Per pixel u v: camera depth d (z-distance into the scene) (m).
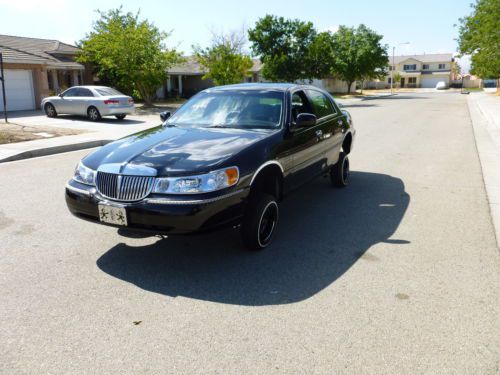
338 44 47.53
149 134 4.92
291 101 5.41
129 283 3.85
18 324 3.19
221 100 5.57
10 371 2.67
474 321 3.23
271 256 4.43
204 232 3.89
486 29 27.83
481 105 28.36
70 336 3.04
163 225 3.82
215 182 3.89
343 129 6.95
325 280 3.91
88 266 4.19
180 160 4.02
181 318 3.28
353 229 5.24
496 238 4.93
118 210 3.92
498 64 30.59
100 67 31.81
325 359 2.79
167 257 4.40
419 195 6.75
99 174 4.10
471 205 6.21
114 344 2.95
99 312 3.36
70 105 18.84
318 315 3.32
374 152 10.61
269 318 3.28
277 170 4.78
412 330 3.12
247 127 5.07
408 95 53.50
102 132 14.53
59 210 5.94
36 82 24.03
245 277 3.96
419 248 4.64
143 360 2.79
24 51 25.28
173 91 41.75
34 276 3.97
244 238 4.42
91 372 2.67
